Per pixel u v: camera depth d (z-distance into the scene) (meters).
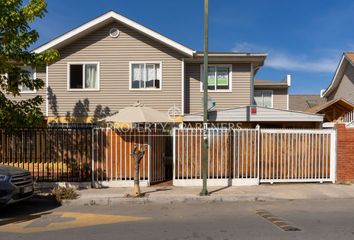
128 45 19.05
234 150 13.33
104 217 9.13
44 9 12.27
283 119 18.09
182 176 13.16
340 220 8.59
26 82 12.65
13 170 9.62
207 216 9.14
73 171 12.99
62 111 19.00
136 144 13.03
